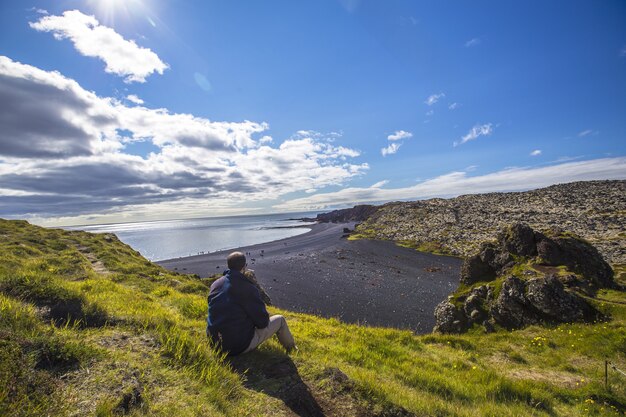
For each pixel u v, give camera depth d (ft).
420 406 18.86
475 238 257.55
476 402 23.91
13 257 50.11
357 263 209.15
